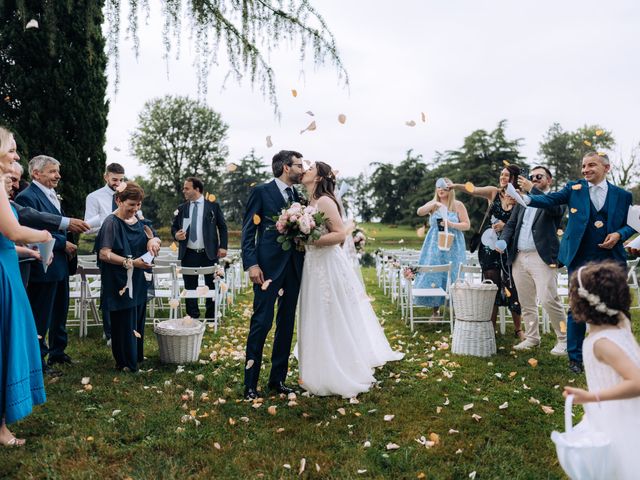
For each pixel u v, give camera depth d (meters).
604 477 1.79
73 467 2.72
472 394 3.91
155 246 4.29
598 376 2.04
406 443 3.04
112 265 4.23
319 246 3.95
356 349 4.04
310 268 3.99
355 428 3.27
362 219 57.25
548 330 6.08
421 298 6.66
